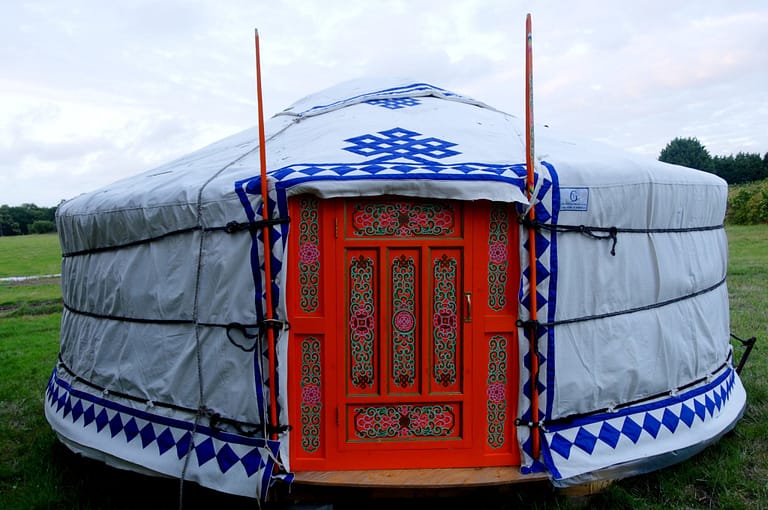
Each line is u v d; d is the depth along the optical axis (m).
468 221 3.02
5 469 3.89
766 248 15.45
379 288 3.02
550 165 3.09
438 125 3.82
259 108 2.85
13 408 5.20
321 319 3.01
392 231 3.00
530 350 3.04
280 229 2.91
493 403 3.12
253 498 3.10
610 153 3.70
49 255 25.72
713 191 3.95
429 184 2.85
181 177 3.48
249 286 2.99
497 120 4.18
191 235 3.19
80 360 3.99
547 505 3.06
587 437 3.13
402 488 2.94
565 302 3.10
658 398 3.45
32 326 9.74
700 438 3.45
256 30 2.83
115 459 3.45
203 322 3.15
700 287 3.80
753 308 8.14
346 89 4.92
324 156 3.21
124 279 3.53
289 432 3.02
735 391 4.18
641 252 3.38
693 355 3.66
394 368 3.06
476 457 3.11
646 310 3.41
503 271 3.08
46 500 3.40
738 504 3.09
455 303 3.06
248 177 3.07
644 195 3.31
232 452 3.04
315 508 2.97
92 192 4.12
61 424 3.91
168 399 3.33
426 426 3.10
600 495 3.17
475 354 3.07
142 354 3.46
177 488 3.41
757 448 3.82
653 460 3.25
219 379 3.12
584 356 3.16
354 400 3.04
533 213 2.98
